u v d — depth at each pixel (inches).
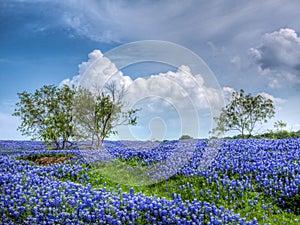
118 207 397.4
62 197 430.9
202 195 486.6
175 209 391.5
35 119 971.9
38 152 860.0
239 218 381.1
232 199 471.2
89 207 399.5
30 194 437.7
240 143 817.5
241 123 1046.4
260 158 624.7
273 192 488.1
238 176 547.5
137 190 547.5
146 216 376.5
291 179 512.4
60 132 939.3
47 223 360.5
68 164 674.8
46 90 952.9
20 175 537.6
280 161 609.6
